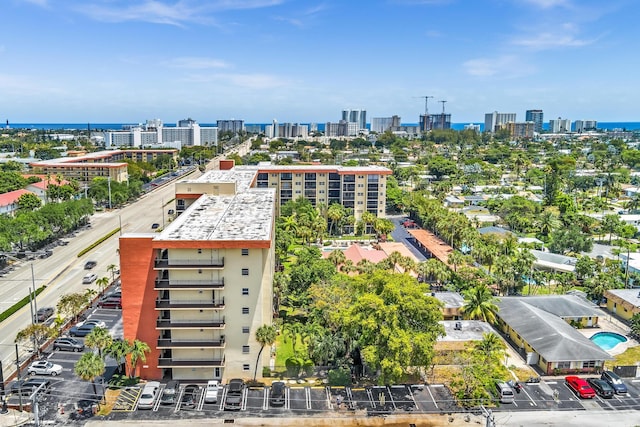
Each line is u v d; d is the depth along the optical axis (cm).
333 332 8231
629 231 16412
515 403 6912
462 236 14350
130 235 7131
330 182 18038
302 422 6406
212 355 7288
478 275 11338
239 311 7175
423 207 19162
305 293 9725
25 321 9200
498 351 7600
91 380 6719
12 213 16938
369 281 7756
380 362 6731
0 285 11138
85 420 6353
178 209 11225
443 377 7569
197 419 6431
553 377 7662
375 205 18062
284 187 17912
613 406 6856
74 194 19538
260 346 7275
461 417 6569
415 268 11550
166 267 6944
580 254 14700
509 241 13725
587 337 9131
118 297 10231
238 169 16950
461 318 9669
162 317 7206
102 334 6850
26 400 6700
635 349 8656
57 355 8025
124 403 6712
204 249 7012
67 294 10550
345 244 16025
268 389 7119
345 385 7300
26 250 13800
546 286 12138
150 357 7225
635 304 9838
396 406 6794
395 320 6775
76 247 14338
